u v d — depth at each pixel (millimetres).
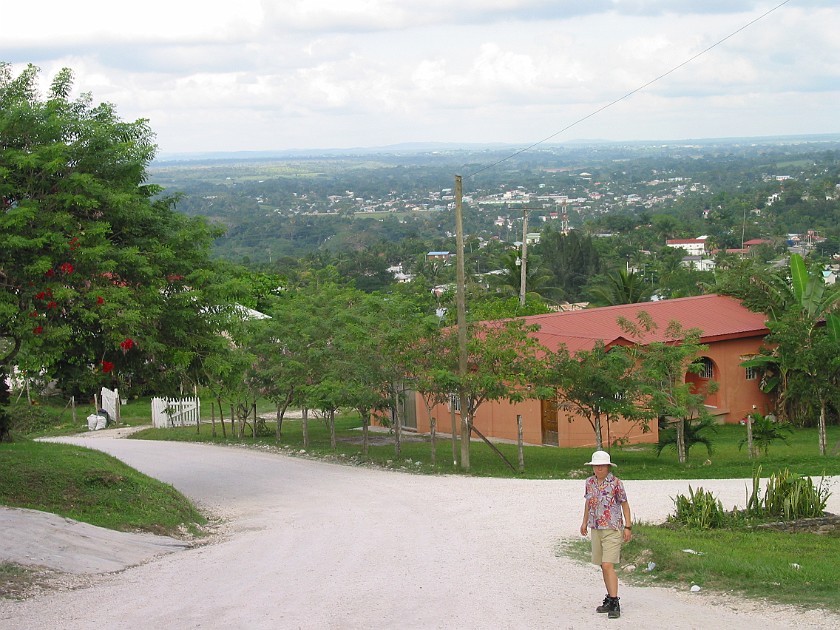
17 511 12305
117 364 16156
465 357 21219
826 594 8609
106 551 11453
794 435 27922
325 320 25641
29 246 13578
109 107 15852
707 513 13117
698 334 22250
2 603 8758
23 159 13648
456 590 9352
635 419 21734
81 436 33594
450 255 107125
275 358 26141
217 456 25250
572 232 83438
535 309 41438
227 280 17234
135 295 15031
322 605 8750
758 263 34375
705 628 7746
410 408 32344
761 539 12039
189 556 11789
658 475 19828
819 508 13656
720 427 30219
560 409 23109
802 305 27953
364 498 17125
